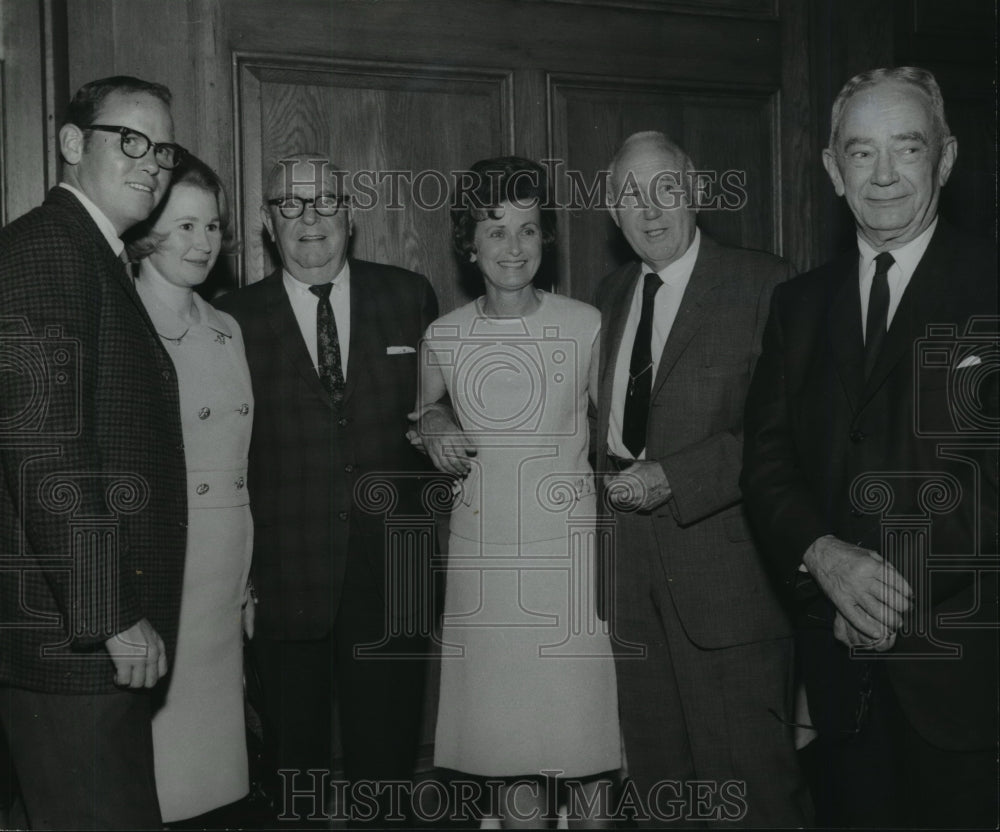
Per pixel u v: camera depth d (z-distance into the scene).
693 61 2.70
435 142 2.52
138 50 2.34
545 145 2.59
